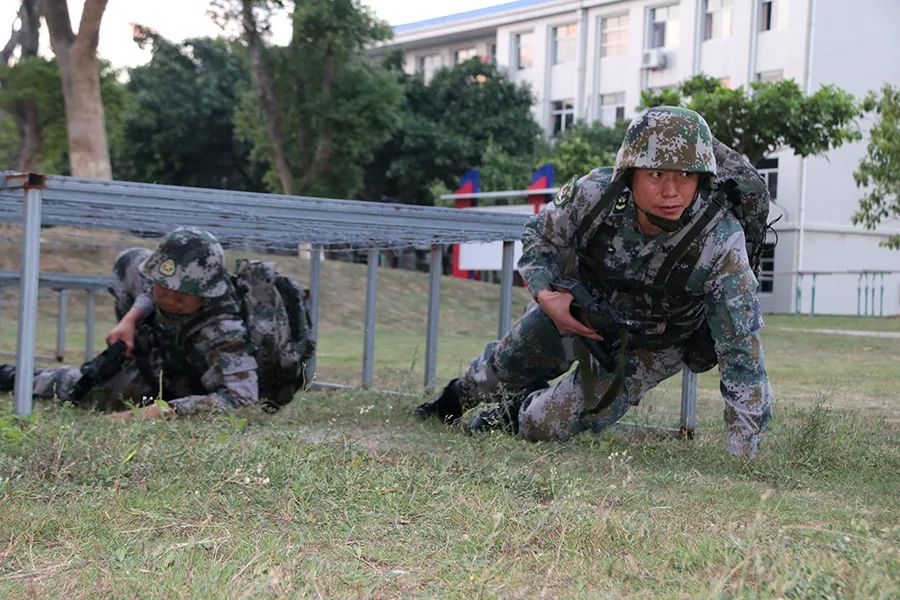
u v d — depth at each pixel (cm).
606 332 439
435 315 720
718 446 492
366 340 764
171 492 331
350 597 233
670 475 397
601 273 443
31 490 327
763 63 3244
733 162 427
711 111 2134
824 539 294
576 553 270
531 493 344
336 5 2494
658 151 394
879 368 1130
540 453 438
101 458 358
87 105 1769
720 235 424
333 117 2552
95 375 566
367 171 3772
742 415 426
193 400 517
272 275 595
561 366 509
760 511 316
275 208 529
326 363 1109
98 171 1777
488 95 3788
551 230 450
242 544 274
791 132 2133
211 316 545
